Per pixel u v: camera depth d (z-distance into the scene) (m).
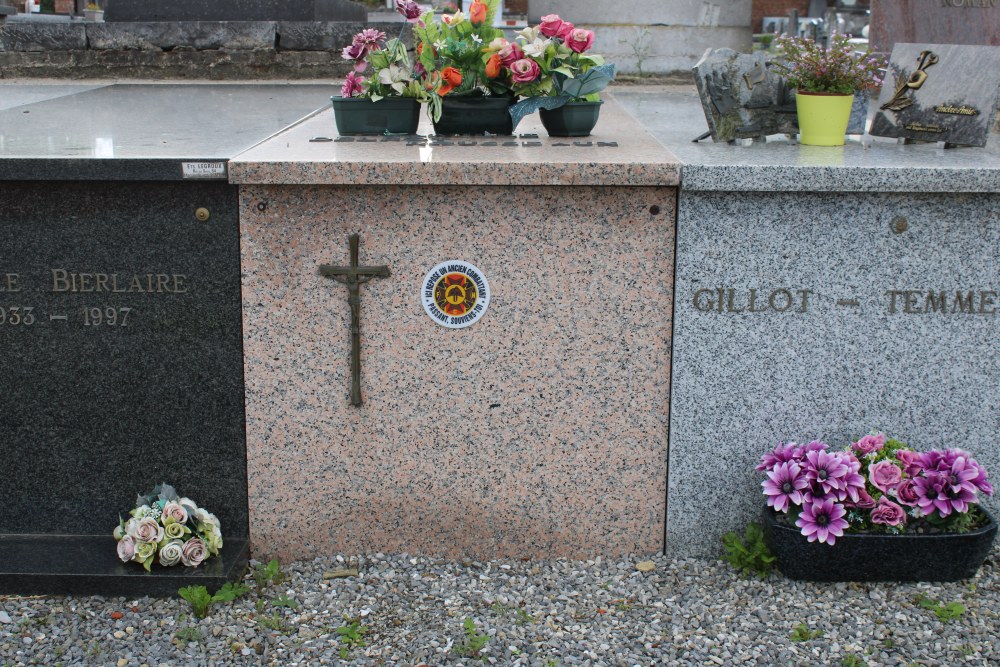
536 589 3.83
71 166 3.65
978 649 3.41
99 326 3.86
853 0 11.38
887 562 3.76
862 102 4.61
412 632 3.54
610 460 3.97
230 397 3.91
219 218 3.76
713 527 4.02
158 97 6.60
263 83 8.00
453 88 4.44
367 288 3.81
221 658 3.40
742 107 4.53
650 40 10.55
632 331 3.86
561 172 3.63
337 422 3.92
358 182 3.62
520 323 3.85
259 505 3.99
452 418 3.92
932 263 3.81
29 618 3.59
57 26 8.30
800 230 3.77
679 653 3.44
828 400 3.92
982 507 3.92
